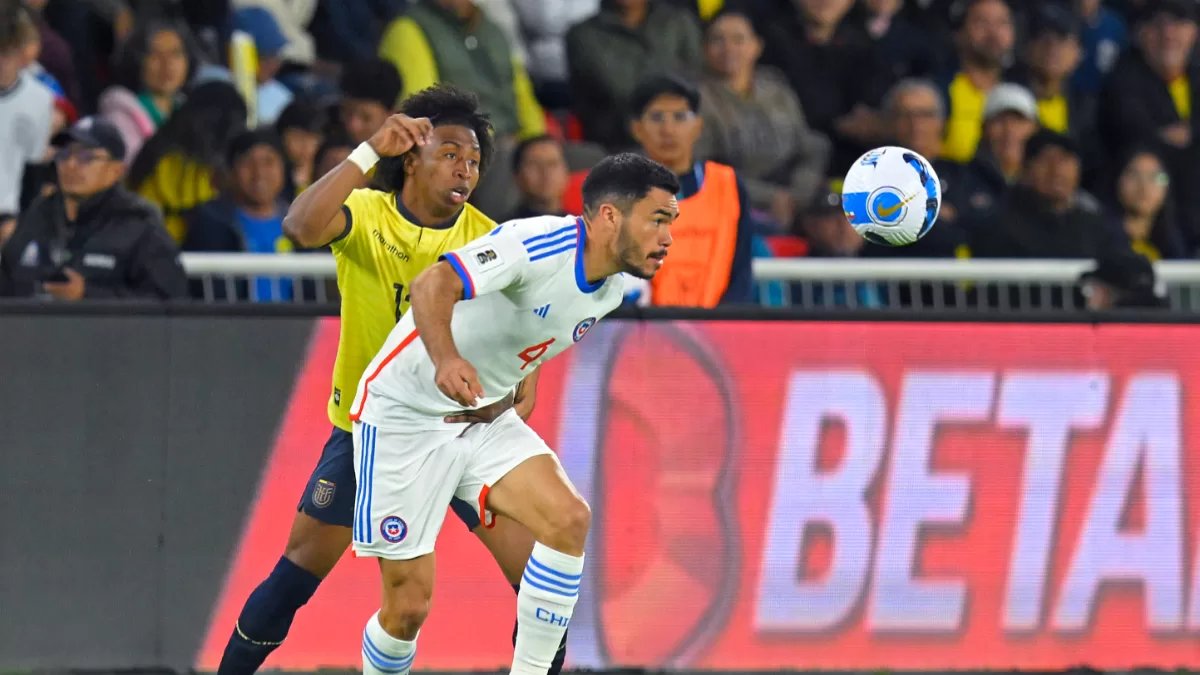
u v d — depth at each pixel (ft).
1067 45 122.01
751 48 109.70
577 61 111.04
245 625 63.46
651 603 73.87
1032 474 75.72
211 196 98.22
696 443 74.33
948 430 75.46
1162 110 123.65
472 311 57.82
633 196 56.39
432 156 60.70
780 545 74.59
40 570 70.49
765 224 101.81
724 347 74.59
